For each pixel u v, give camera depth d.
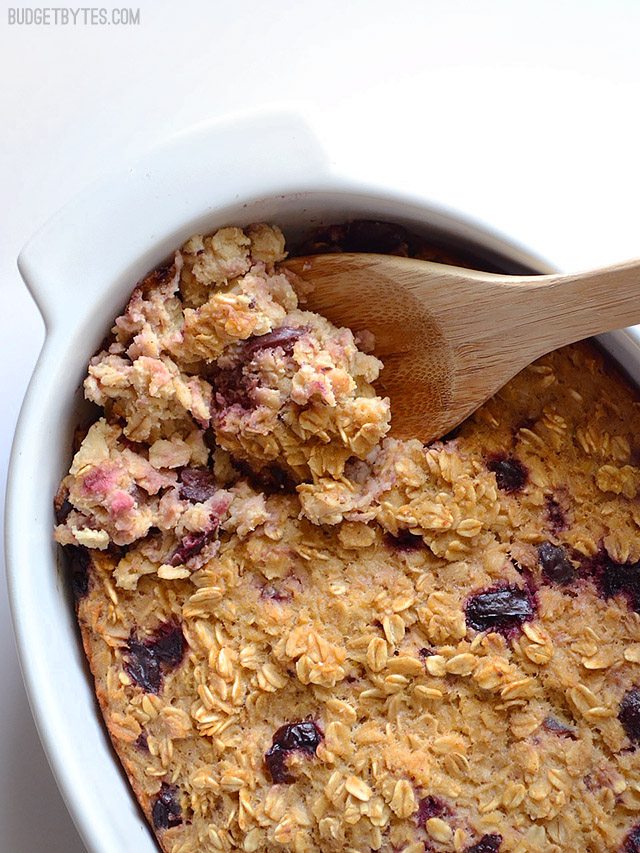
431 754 0.40
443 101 0.49
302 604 0.41
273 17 0.50
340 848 0.40
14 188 0.49
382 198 0.40
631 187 0.49
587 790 0.40
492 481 0.42
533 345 0.40
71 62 0.49
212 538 0.41
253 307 0.41
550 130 0.49
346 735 0.40
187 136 0.40
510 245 0.40
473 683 0.41
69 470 0.42
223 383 0.41
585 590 0.42
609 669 0.41
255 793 0.40
